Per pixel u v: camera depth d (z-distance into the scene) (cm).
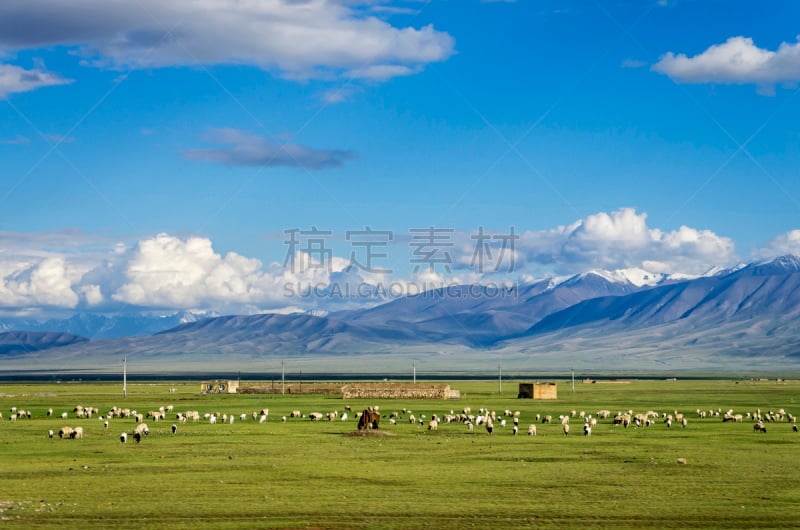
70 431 10231
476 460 8088
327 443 9600
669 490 6450
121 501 5947
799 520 5459
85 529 5144
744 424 12575
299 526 5266
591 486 6612
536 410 16200
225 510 5672
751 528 5272
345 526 5281
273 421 13100
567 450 8931
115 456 8338
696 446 9356
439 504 5903
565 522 5409
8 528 5147
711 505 5891
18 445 9350
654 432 11144
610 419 13638
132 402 18650
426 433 10919
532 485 6656
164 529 5159
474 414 14850
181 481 6775
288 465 7681
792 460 8131
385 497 6141
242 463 7812
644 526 5316
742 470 7450
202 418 13638
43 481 6769
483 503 5941
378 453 8619
